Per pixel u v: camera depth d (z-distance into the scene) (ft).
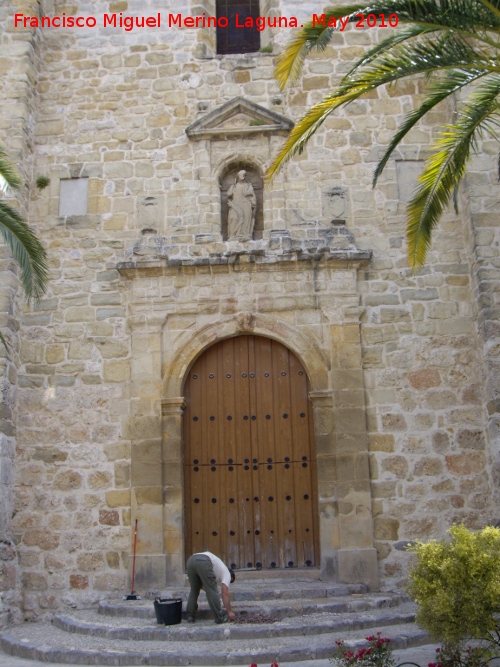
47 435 43.60
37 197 47.60
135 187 47.52
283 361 45.24
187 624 33.65
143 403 43.57
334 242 45.27
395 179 46.88
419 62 31.07
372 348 44.09
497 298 42.45
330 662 27.58
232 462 44.21
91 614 38.50
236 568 42.83
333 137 47.78
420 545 26.27
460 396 43.09
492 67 30.81
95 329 45.06
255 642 31.04
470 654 24.25
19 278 45.06
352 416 42.80
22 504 42.65
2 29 48.55
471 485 41.88
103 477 42.96
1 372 42.01
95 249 46.47
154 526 41.78
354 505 41.60
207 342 44.57
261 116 47.93
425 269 45.09
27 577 41.68
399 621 33.35
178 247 45.60
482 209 43.88
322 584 40.06
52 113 49.08
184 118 48.70
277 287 44.91
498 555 24.32
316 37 31.78
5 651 34.22
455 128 33.35
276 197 46.52
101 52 50.14
